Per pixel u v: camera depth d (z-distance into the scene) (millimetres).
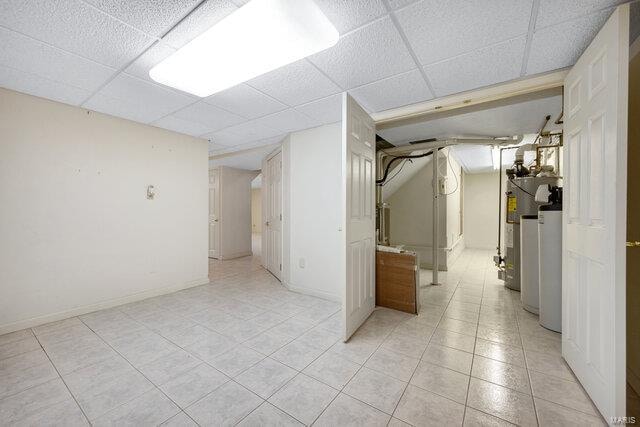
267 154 4684
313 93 2346
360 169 2434
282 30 1399
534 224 2725
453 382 1636
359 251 2420
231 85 1994
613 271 1241
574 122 1658
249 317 2658
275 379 1674
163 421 1341
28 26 1488
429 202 4957
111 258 2926
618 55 1225
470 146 4211
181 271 3594
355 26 1497
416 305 2729
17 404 1454
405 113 2906
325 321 2564
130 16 1425
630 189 1646
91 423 1325
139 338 2211
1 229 2264
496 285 3805
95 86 2225
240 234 6090
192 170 3709
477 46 1675
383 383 1631
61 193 2578
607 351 1298
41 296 2465
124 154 3023
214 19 1453
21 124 2348
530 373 1717
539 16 1407
